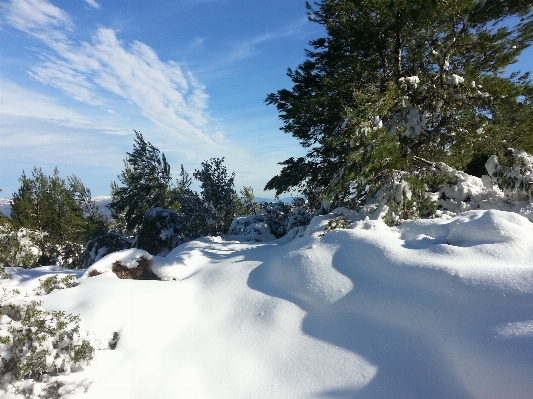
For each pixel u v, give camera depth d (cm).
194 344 413
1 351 339
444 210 686
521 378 241
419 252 420
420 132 720
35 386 322
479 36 817
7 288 495
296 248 563
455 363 293
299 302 439
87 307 440
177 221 1371
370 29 804
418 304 354
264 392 329
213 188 1288
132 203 1612
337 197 813
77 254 1845
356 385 311
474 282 330
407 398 286
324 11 973
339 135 643
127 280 526
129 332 419
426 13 725
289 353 370
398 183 644
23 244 507
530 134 691
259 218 1135
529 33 834
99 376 352
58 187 2077
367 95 661
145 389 341
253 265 577
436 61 773
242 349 392
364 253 456
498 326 285
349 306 400
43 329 368
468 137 716
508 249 378
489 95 696
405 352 327
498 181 657
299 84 1103
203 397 334
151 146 1609
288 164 1087
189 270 621
